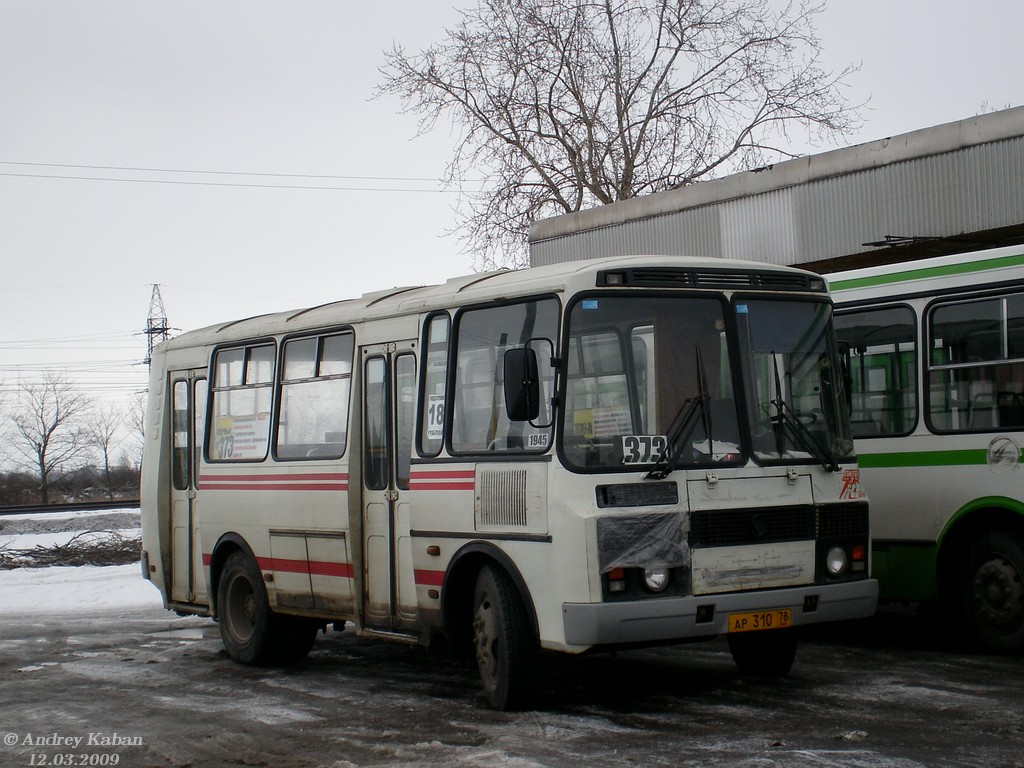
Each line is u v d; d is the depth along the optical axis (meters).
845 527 8.19
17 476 82.62
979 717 7.32
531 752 6.87
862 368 10.66
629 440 7.62
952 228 15.54
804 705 7.89
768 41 29.38
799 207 17.73
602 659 10.18
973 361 9.77
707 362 7.95
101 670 10.91
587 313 7.74
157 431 12.65
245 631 11.11
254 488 10.88
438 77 30.59
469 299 8.57
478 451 8.29
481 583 8.24
